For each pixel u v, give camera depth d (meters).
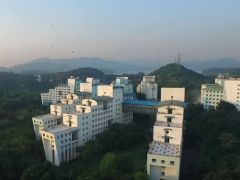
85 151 136.12
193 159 131.25
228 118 164.62
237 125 154.75
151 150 117.31
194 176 116.50
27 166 122.06
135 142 159.62
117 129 161.38
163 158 110.94
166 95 177.75
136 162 130.50
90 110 160.50
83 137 155.00
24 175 108.31
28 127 182.50
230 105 192.75
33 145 148.12
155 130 128.88
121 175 106.25
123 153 145.12
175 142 125.94
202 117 171.75
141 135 164.62
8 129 178.00
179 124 134.38
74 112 162.00
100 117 169.12
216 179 100.31
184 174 119.38
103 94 189.25
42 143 151.25
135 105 198.88
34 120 168.62
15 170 119.25
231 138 135.75
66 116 155.00
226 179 98.81
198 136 154.12
